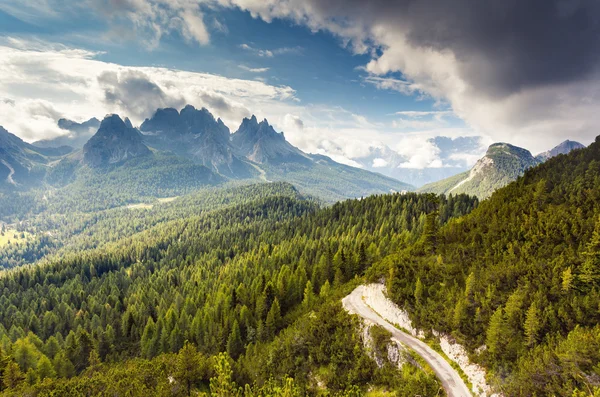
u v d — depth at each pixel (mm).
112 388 62406
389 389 55062
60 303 145375
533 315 48844
